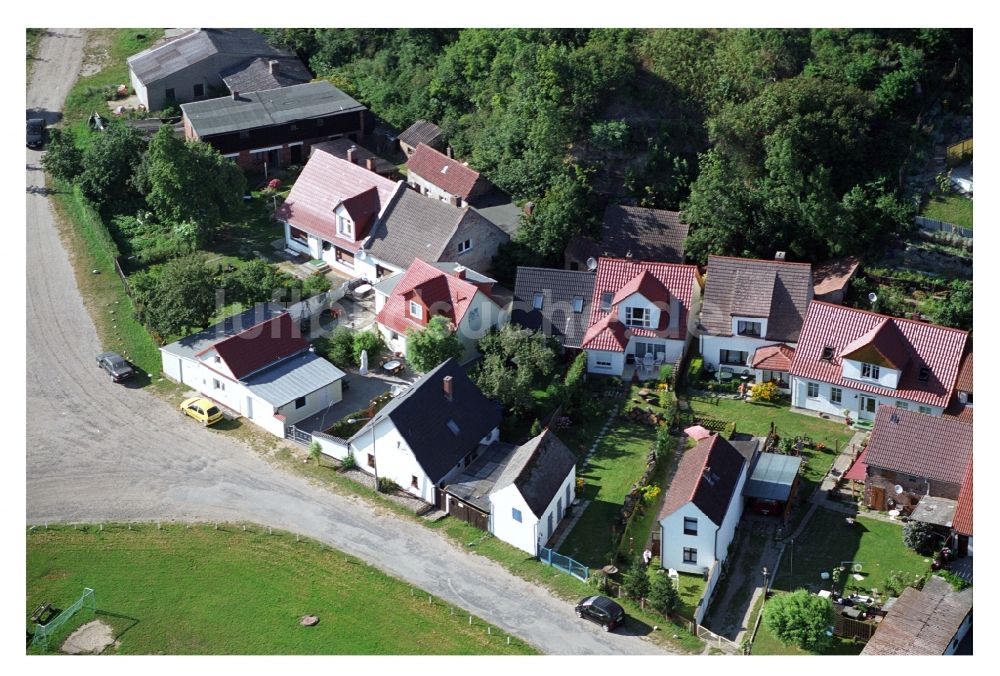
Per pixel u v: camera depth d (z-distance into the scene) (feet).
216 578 228.22
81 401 281.33
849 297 298.97
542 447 240.12
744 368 285.64
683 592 223.10
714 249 312.50
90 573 230.48
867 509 243.40
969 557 227.40
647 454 258.78
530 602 220.02
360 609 219.61
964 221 307.78
